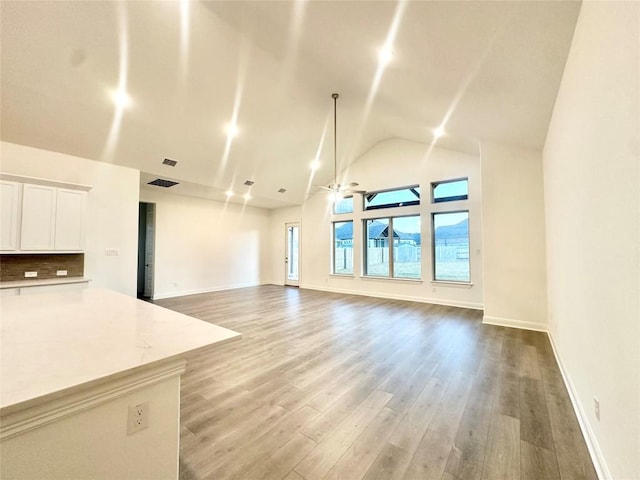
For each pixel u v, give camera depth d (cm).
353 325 441
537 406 220
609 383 142
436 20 220
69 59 313
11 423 74
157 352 105
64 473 83
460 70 278
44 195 397
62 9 271
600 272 155
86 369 90
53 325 140
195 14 295
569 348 246
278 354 323
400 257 673
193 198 745
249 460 163
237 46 339
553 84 259
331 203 786
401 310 543
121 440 94
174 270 704
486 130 411
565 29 198
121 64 332
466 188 586
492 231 450
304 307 570
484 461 163
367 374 274
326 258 793
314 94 446
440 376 270
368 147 691
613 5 128
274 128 516
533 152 424
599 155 152
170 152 498
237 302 621
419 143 630
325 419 202
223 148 530
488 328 424
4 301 202
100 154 457
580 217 198
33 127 378
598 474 152
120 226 492
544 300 414
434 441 180
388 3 218
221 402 224
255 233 898
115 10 281
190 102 411
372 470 156
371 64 322
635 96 107
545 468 158
